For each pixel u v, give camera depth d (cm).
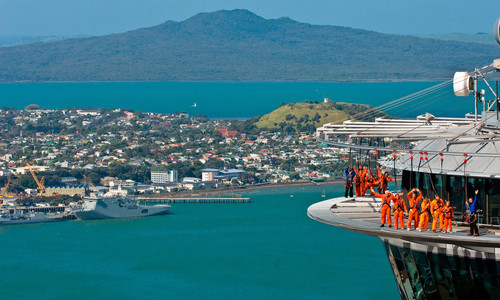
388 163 7656
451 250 6512
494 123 7438
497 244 6172
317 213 7625
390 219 6894
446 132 7900
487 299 6488
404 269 6969
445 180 6906
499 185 6512
